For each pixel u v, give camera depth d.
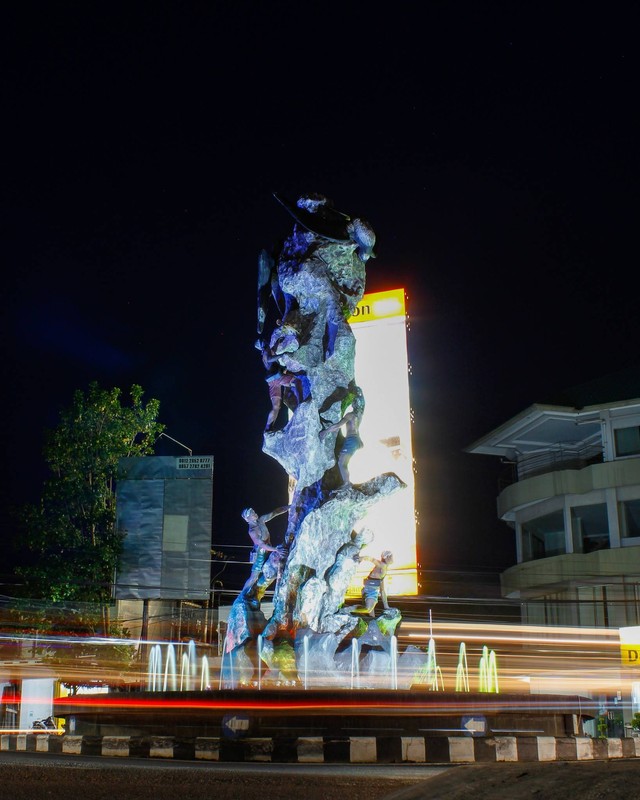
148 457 34.28
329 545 17.02
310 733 11.86
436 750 10.98
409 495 32.62
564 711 13.38
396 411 33.38
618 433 41.38
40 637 28.95
